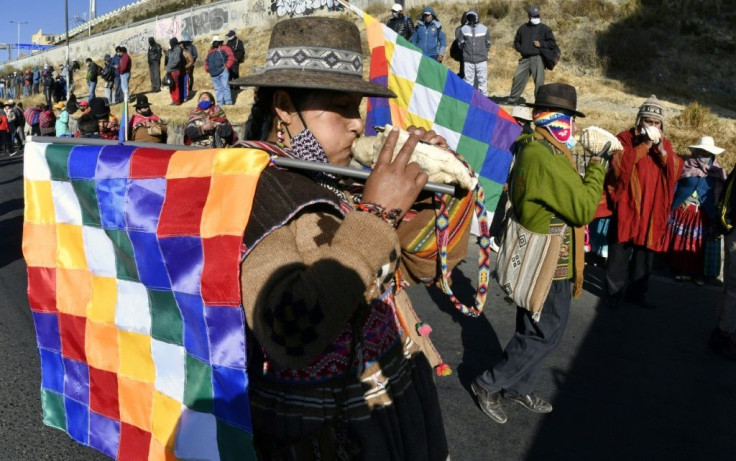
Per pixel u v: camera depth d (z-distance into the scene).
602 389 4.29
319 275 1.18
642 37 17.27
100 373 1.63
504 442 3.62
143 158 1.45
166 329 1.45
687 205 6.57
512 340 3.75
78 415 1.71
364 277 1.20
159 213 1.39
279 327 1.19
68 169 1.58
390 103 5.41
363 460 1.37
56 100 28.31
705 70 15.64
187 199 1.34
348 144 1.51
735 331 5.33
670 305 6.01
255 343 1.41
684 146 9.49
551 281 3.43
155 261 1.41
